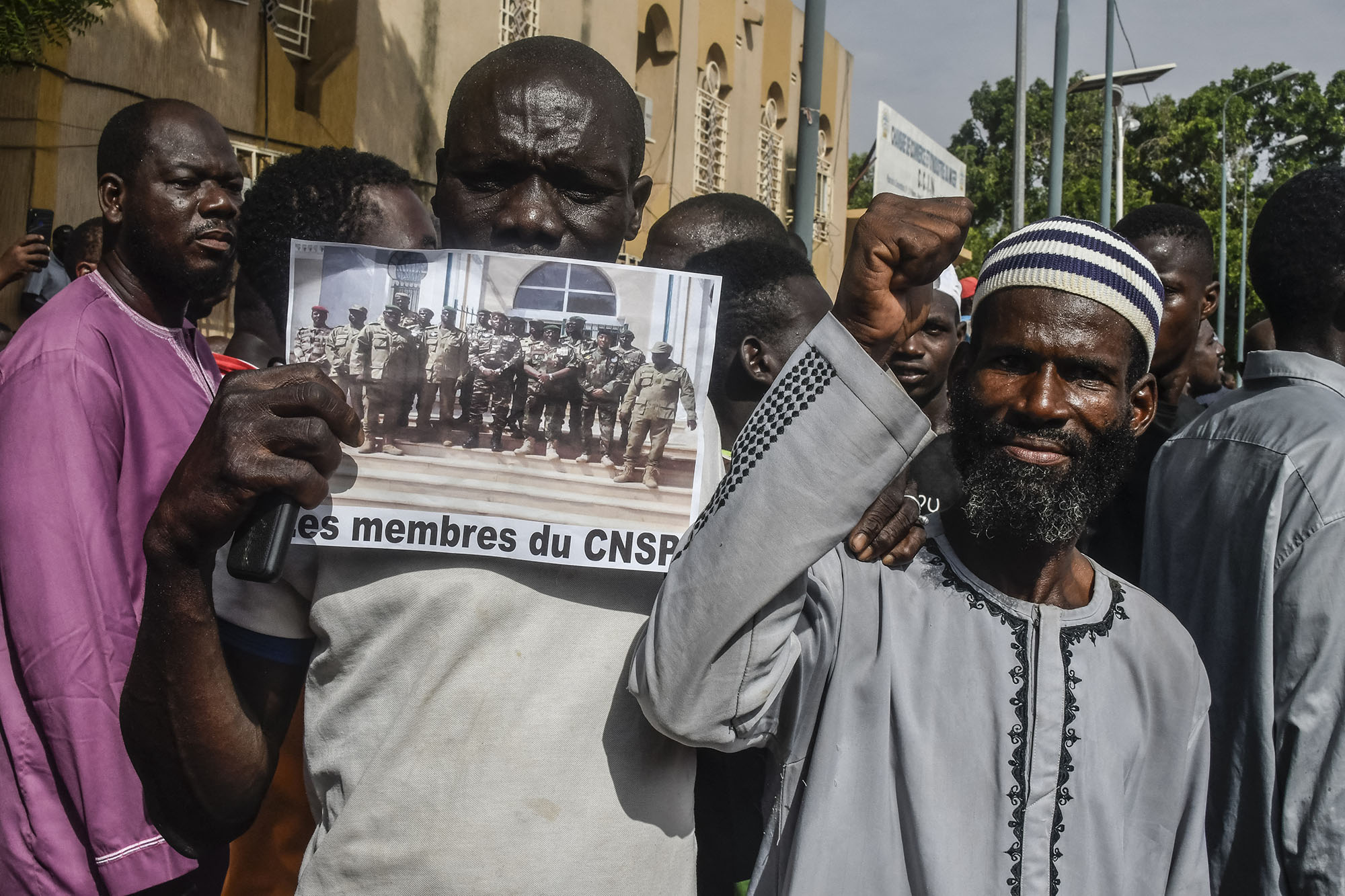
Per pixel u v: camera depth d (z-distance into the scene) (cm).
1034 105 3562
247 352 254
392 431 130
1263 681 199
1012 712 147
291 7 746
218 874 194
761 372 244
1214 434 225
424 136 840
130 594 187
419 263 131
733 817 195
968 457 158
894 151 769
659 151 1151
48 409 187
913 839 143
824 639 147
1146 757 154
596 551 129
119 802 175
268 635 141
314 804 141
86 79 600
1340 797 189
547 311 131
